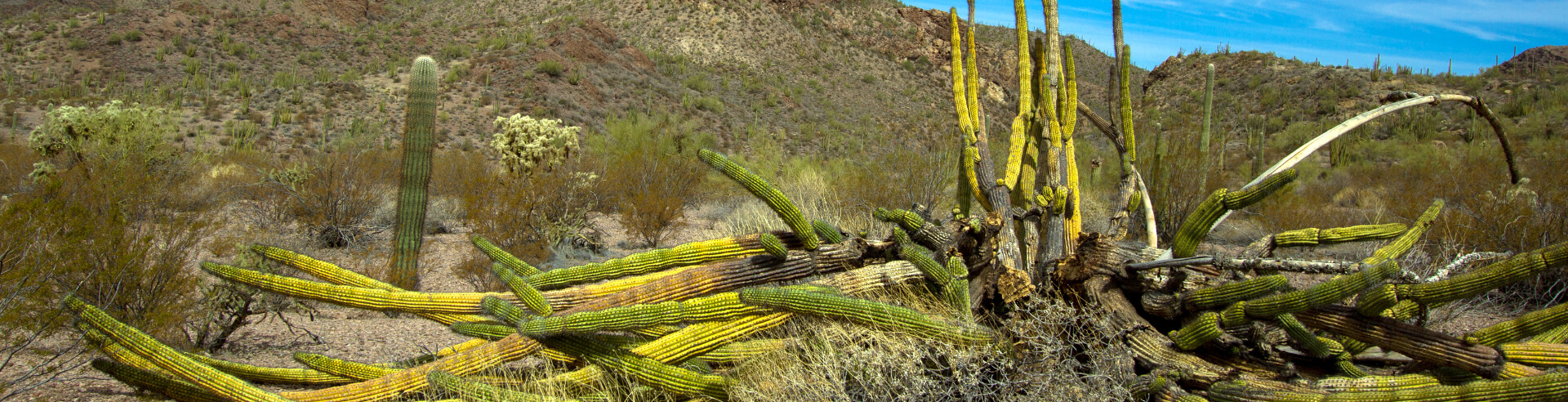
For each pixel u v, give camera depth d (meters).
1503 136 3.99
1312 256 7.71
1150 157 11.28
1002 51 77.81
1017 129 4.35
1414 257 6.28
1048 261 3.83
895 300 3.82
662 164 15.84
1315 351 3.16
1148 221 4.64
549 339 3.52
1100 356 3.28
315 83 45.19
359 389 3.57
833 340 3.59
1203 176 10.01
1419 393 2.67
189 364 3.41
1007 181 4.11
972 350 3.32
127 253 4.54
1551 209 7.30
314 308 6.32
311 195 10.41
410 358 4.64
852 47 83.44
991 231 3.77
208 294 5.01
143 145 12.38
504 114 42.56
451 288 7.55
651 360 3.47
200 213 8.82
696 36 71.94
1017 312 3.67
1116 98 4.66
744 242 3.75
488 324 3.75
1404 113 37.75
